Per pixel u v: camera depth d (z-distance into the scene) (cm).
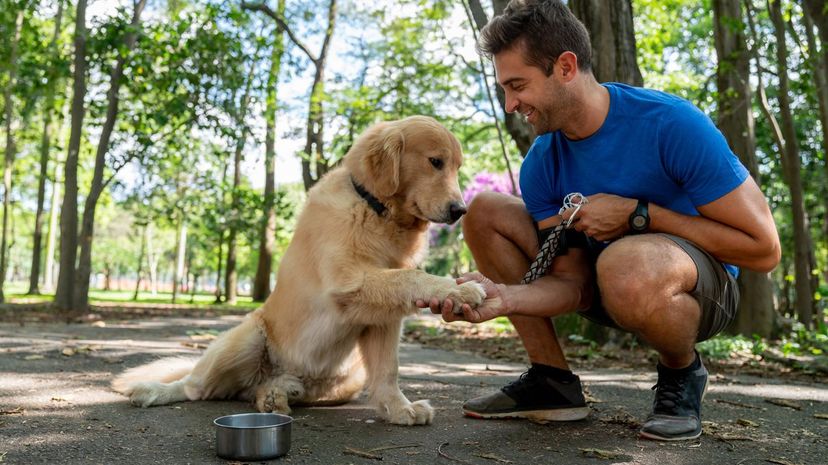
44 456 242
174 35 1279
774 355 674
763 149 1656
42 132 2217
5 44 1475
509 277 328
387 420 324
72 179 1328
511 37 268
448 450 261
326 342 350
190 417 320
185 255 4741
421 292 294
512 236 326
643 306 256
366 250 331
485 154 2086
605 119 283
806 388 468
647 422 285
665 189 282
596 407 360
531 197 317
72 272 1324
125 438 274
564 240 295
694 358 287
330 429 302
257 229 1800
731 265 292
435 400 387
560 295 289
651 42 1505
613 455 252
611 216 276
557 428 304
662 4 1505
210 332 843
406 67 1662
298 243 360
